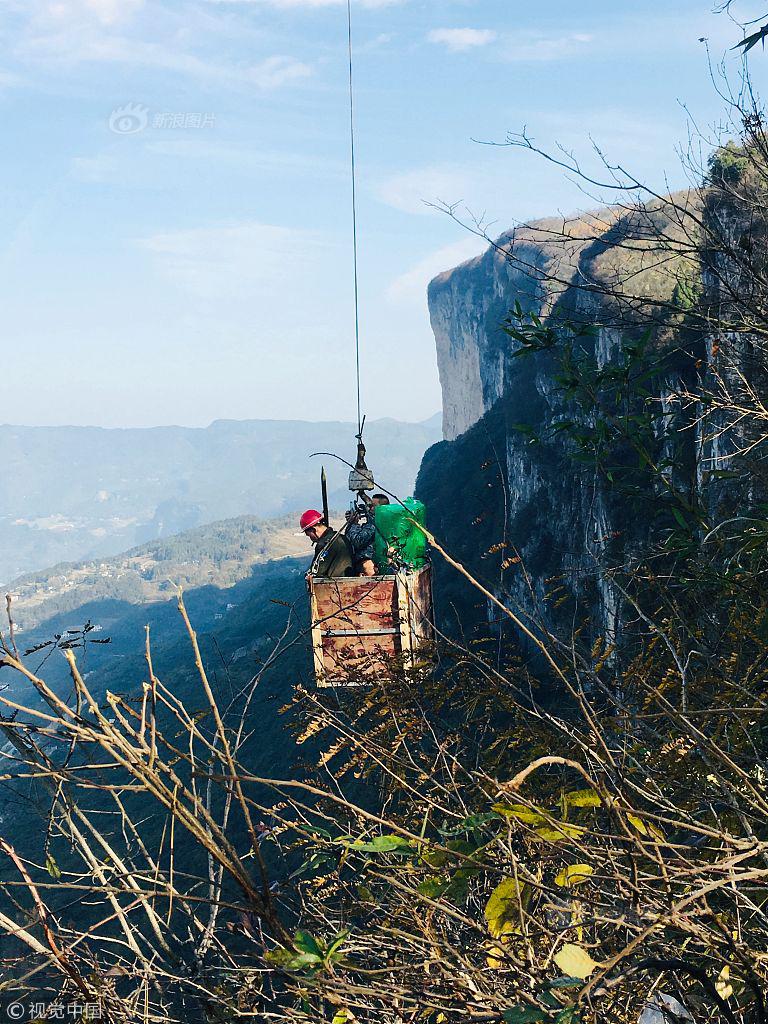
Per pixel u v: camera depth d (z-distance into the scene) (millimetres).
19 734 1663
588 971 1532
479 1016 1566
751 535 3809
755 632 2879
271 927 1591
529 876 1675
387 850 1771
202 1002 1757
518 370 79562
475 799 2119
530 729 2229
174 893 1769
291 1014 1706
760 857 1935
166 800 1525
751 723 2412
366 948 1926
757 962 1745
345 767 2252
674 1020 1759
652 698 2379
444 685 2469
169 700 1720
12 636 1731
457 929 1998
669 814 2068
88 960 1829
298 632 2795
